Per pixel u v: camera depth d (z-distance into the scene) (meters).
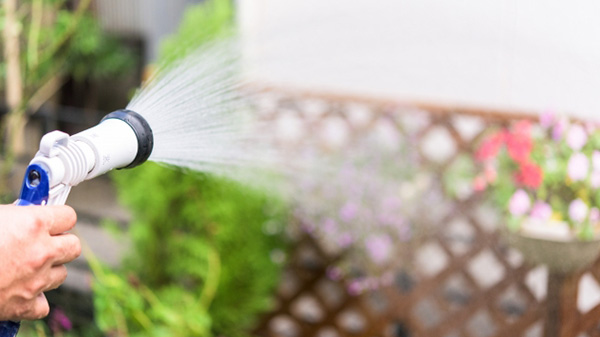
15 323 1.11
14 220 1.02
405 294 3.98
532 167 3.02
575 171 2.94
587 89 3.94
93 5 6.26
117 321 2.63
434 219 3.87
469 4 4.23
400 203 3.93
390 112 4.05
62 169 1.04
